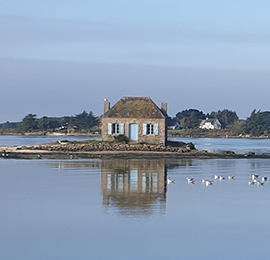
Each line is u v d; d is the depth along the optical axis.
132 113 111.00
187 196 55.91
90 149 106.94
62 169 79.12
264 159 103.56
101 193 56.97
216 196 56.19
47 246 38.00
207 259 35.78
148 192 57.94
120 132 110.88
